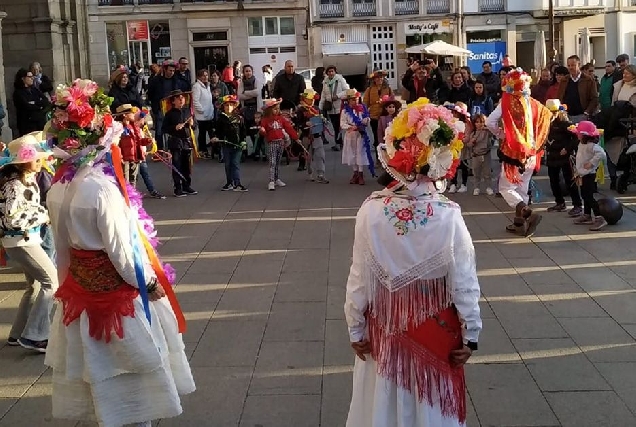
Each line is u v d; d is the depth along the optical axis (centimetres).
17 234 594
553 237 944
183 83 1758
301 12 3841
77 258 418
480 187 1267
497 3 4022
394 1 3981
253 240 965
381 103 1395
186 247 938
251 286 771
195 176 1497
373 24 3978
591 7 4034
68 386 426
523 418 483
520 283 761
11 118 1944
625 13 4097
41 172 714
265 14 3819
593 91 1353
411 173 359
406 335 356
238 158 1325
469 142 1216
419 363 355
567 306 689
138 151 1137
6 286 803
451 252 350
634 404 497
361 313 365
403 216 355
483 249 898
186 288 769
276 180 1356
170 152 1281
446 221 353
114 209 409
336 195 1259
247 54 3834
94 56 3703
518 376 543
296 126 1499
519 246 906
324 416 490
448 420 357
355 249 367
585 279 768
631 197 1190
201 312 695
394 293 356
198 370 566
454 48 3266
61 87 427
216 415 496
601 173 1199
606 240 920
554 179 1076
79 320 416
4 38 1997
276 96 1694
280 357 587
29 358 605
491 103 1588
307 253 893
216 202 1227
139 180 1461
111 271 416
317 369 563
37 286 620
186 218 1110
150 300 430
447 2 3994
